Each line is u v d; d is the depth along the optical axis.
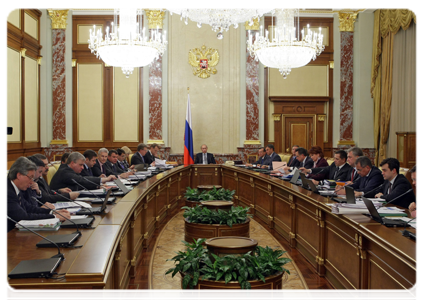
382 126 10.19
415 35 8.88
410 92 9.04
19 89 9.02
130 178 5.67
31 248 2.19
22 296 1.72
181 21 10.78
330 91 11.00
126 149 8.82
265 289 2.73
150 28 10.54
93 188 4.57
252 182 6.83
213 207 4.93
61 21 10.31
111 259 2.04
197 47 10.79
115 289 2.74
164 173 6.63
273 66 7.56
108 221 2.84
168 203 6.85
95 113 10.73
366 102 10.78
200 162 9.49
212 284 2.71
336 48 10.87
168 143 10.71
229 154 10.68
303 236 4.42
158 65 10.48
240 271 2.69
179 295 3.24
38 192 3.61
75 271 1.79
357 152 5.12
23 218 2.68
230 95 10.79
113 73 10.71
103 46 7.11
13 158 8.74
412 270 2.11
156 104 10.47
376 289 2.62
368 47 10.75
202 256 2.98
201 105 10.81
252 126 10.55
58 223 2.62
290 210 4.89
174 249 4.70
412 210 3.20
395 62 9.64
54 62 10.28
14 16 8.77
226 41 10.80
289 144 11.02
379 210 3.18
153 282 3.61
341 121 10.83
